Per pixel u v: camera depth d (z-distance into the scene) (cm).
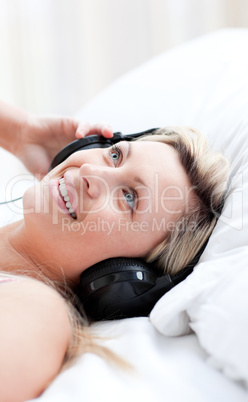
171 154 95
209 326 73
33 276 91
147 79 137
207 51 138
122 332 81
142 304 87
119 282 84
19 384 66
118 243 88
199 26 201
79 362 74
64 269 90
